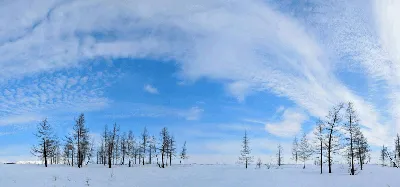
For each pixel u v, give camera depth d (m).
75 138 54.53
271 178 37.06
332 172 48.38
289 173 45.66
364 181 33.28
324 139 47.31
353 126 45.59
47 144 54.44
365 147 51.56
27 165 53.47
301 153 65.12
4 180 30.33
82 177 33.94
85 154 64.12
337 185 30.52
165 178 36.44
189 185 30.06
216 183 31.67
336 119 46.50
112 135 57.84
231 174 43.31
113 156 74.00
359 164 58.03
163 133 65.62
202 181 33.53
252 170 52.97
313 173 45.97
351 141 45.22
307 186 29.59
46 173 36.44
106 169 45.34
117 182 31.75
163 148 64.31
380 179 34.69
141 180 33.81
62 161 77.12
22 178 31.91
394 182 31.59
